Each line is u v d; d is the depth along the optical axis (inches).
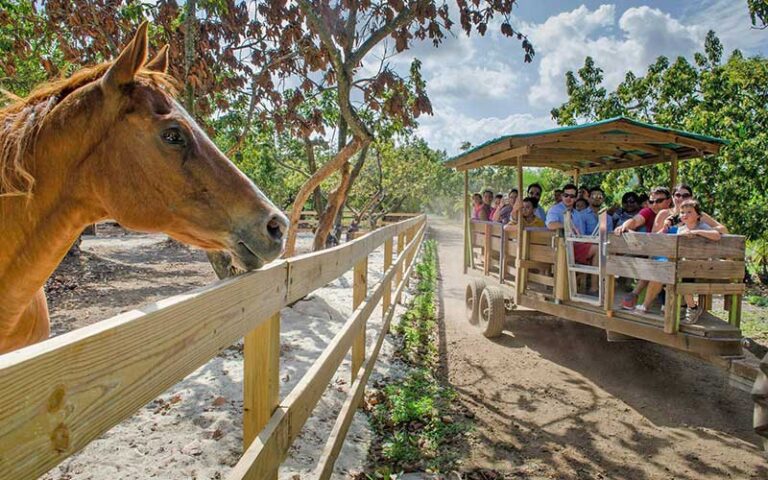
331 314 294.5
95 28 265.1
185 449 136.5
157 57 92.2
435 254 697.6
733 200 438.3
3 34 310.2
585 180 559.2
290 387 180.1
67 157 78.4
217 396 171.0
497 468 142.3
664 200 217.2
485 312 279.7
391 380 203.6
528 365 230.1
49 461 33.4
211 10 288.0
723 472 142.2
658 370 224.5
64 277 374.0
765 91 454.6
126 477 122.4
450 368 224.8
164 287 366.0
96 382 37.6
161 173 78.0
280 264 83.0
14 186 76.8
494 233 299.7
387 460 142.2
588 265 223.3
